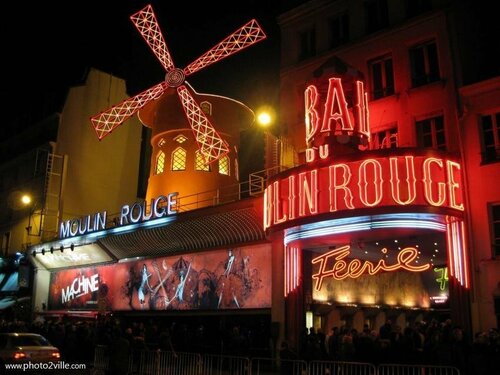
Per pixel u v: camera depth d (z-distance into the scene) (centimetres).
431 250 1595
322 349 1341
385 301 1892
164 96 2309
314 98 1445
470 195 1325
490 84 1348
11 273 2920
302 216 1323
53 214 2716
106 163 3008
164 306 1980
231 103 2345
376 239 1455
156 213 1948
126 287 2167
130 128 3194
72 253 2436
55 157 2775
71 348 1684
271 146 1633
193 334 1706
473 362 982
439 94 1451
